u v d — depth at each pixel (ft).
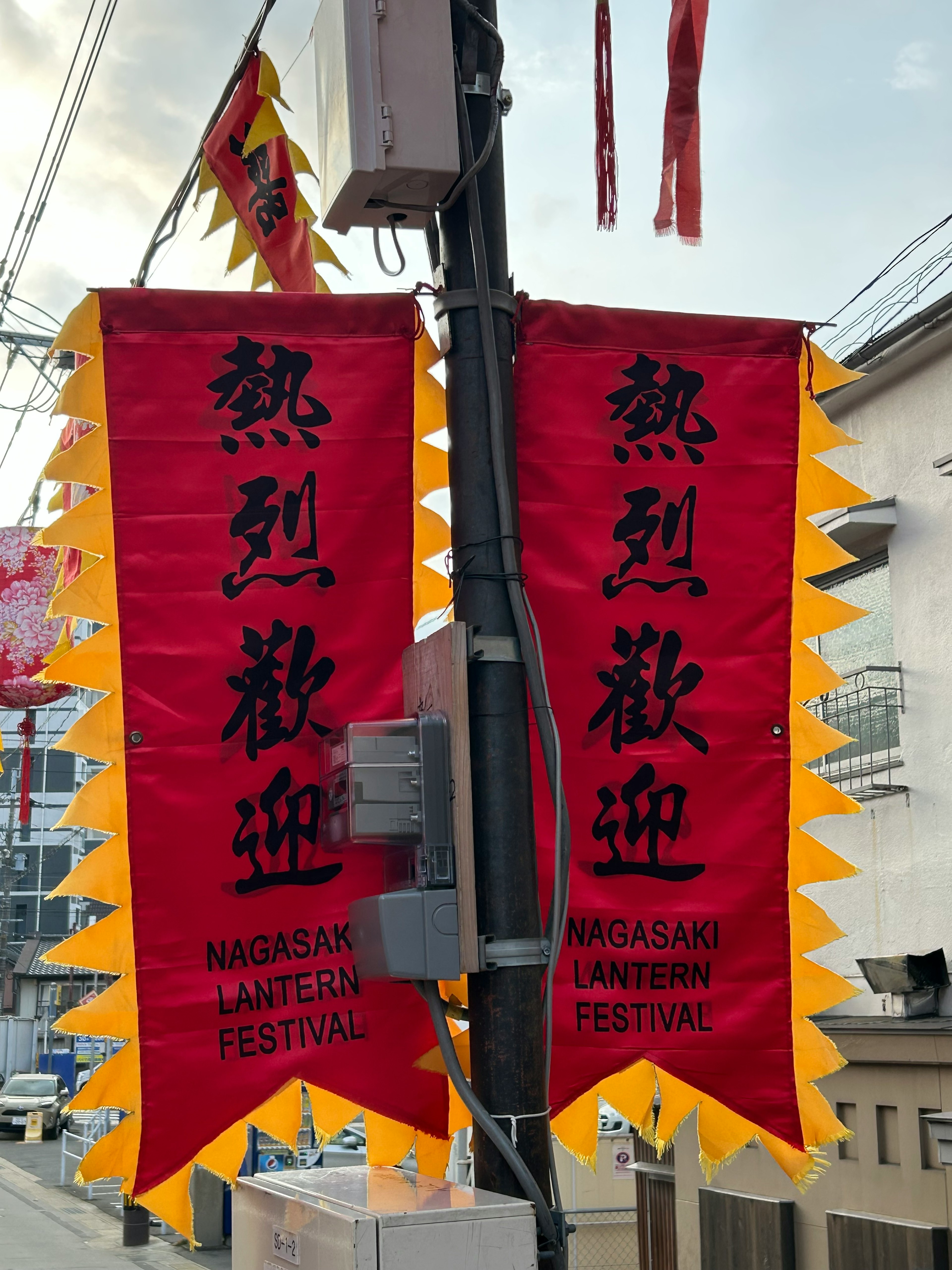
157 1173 14.03
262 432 15.46
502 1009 12.10
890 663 33.55
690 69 15.83
